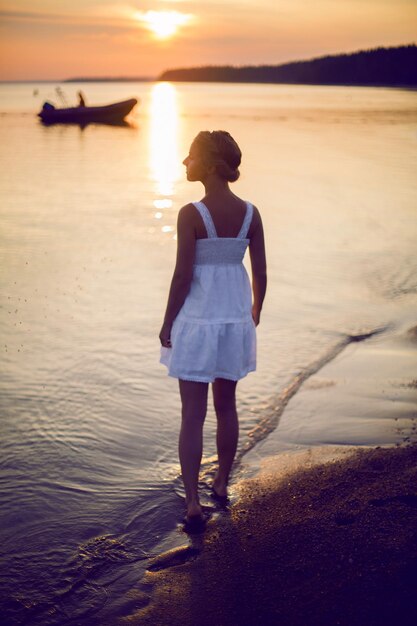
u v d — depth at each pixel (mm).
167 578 2449
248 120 42344
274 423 3857
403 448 3346
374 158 21000
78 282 6863
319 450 3484
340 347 5168
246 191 14164
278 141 27250
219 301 2777
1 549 2684
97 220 10430
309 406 4090
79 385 4402
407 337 5398
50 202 12195
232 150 2742
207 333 2760
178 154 22469
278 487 3078
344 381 4488
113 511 2980
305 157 21234
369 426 3777
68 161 19625
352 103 69125
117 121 40000
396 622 2043
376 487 2893
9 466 3371
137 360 4844
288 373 4641
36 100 81625
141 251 8336
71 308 6012
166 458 3502
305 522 2666
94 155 21516
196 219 2717
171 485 3219
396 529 2518
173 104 73938
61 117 39188
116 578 2492
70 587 2439
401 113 48906
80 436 3721
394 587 2193
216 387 2979
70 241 8852
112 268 7457
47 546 2707
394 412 3975
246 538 2658
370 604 2133
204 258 2762
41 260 7766
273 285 6949
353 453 3373
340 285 6984
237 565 2467
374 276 7344
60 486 3191
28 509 2986
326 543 2486
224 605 2248
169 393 4316
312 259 8109
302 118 43906
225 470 3057
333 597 2189
